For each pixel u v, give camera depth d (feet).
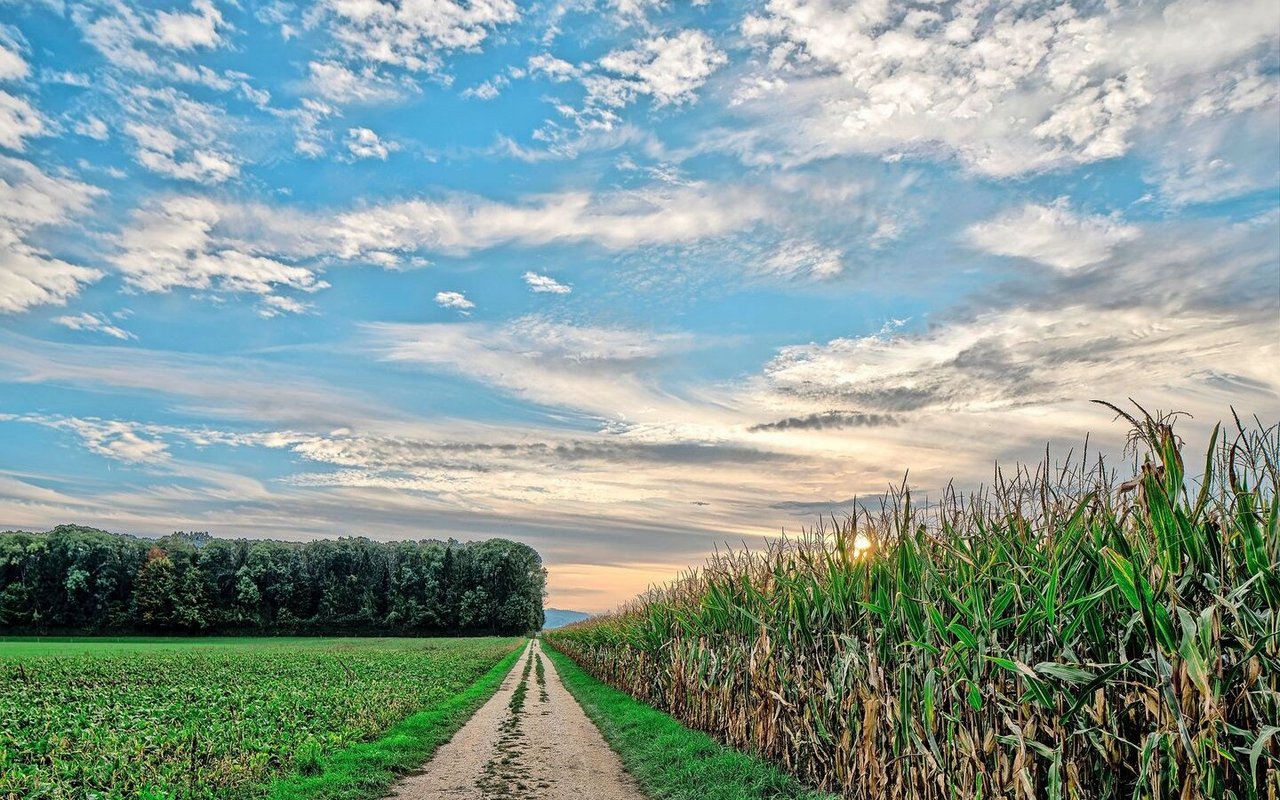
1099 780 17.75
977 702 20.33
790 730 34.60
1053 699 17.75
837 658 29.89
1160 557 15.26
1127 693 16.52
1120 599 16.96
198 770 35.09
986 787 20.67
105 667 98.58
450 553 380.37
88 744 40.63
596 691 86.69
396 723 54.95
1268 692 13.97
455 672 104.12
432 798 34.76
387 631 350.23
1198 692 14.62
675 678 57.31
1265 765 14.35
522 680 111.45
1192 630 13.97
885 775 25.72
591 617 136.98
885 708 26.02
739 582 43.24
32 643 228.43
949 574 23.54
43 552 294.25
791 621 35.12
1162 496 15.12
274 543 354.33
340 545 367.45
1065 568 18.37
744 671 41.81
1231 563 14.87
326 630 341.62
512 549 394.11
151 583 300.61
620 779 38.83
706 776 34.81
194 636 304.71
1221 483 15.25
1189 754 14.16
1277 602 13.87
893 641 25.52
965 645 20.70
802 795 30.30
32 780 31.68
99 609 293.64
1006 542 20.66
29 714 52.90
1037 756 19.30
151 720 50.42
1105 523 17.22
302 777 36.55
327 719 52.85
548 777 39.24
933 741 22.04
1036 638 19.72
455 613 363.97
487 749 47.70
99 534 319.47
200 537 350.64
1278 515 14.52
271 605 336.70
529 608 409.08
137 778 33.22
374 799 34.30
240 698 63.52
